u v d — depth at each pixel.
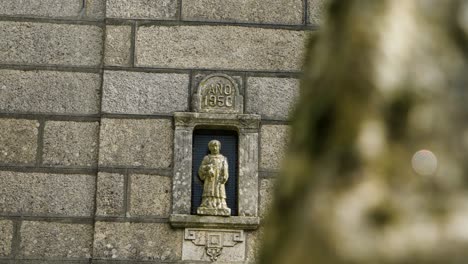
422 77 3.83
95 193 18.64
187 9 19.52
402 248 3.61
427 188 3.71
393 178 3.75
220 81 19.25
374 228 3.66
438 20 3.91
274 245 3.92
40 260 18.34
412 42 3.87
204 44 19.39
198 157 18.95
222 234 18.44
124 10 19.39
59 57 19.30
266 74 19.34
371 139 3.80
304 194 3.85
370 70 3.85
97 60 19.34
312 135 3.97
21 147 18.81
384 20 3.90
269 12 19.62
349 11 4.00
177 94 19.12
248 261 18.33
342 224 3.68
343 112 3.87
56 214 18.56
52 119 18.98
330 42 4.07
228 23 19.50
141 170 18.70
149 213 18.52
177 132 18.89
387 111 3.82
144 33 19.33
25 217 18.50
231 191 18.81
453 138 3.76
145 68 19.20
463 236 3.60
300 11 19.69
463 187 3.71
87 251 18.45
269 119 19.12
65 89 19.16
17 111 18.97
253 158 18.81
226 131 19.11
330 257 3.64
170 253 18.36
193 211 18.62
